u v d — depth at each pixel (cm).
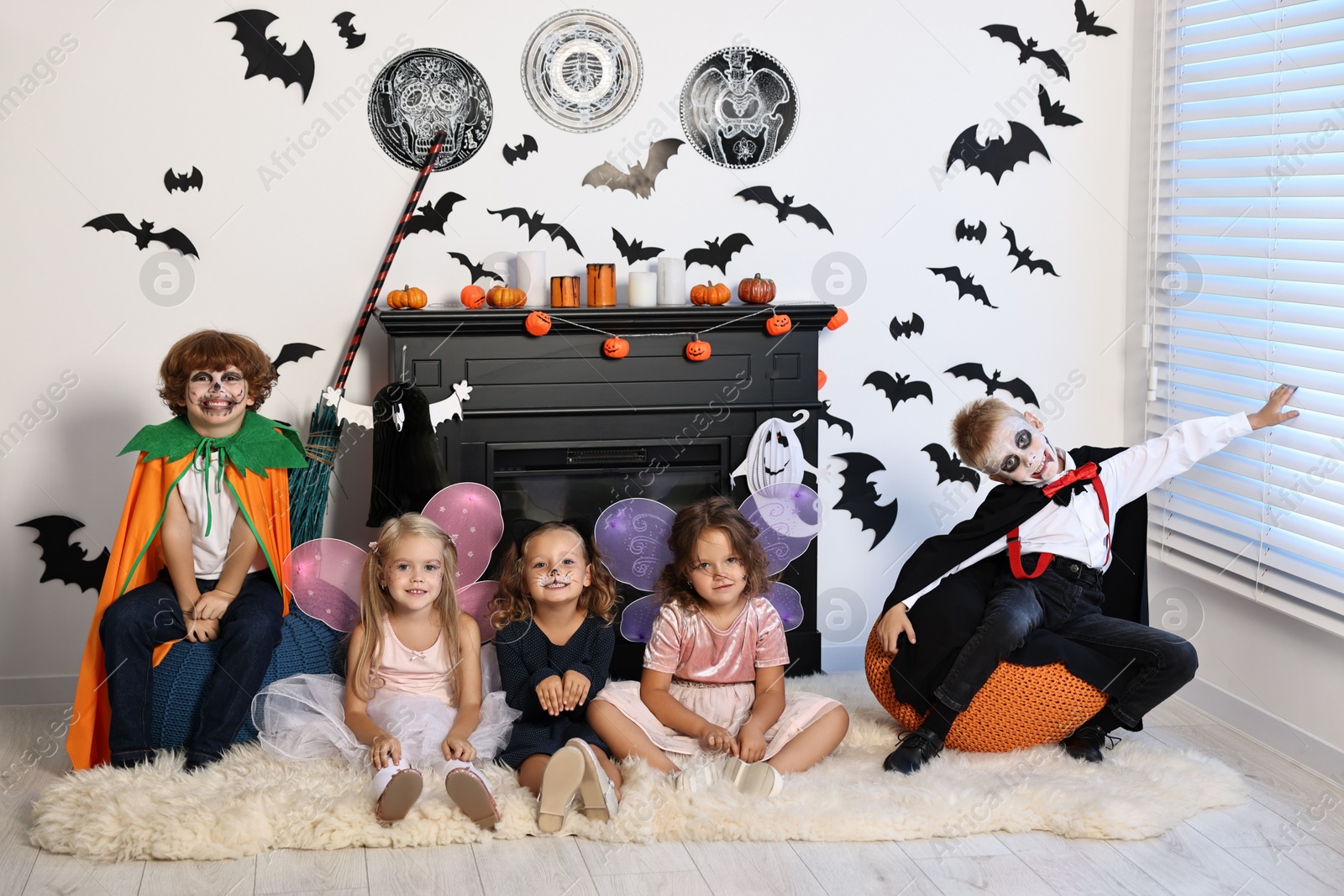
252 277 286
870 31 301
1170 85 299
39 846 209
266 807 211
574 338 280
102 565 288
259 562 260
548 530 247
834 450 313
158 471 247
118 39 274
